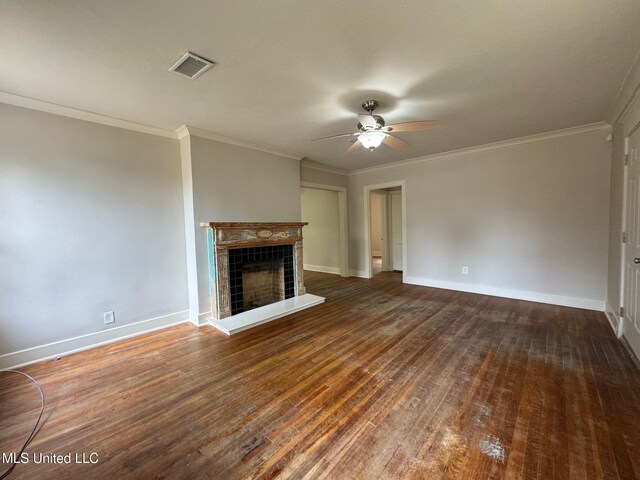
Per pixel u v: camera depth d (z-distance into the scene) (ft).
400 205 22.85
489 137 12.98
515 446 5.04
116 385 7.30
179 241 11.94
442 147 14.60
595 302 12.05
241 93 8.30
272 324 11.40
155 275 11.26
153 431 5.66
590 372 7.34
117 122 10.12
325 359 8.40
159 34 5.68
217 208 12.26
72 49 6.09
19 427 5.86
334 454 4.97
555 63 6.97
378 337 9.86
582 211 12.14
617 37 5.98
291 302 13.60
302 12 5.17
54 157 8.95
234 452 5.08
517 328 10.40
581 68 7.20
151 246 11.14
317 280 19.79
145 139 10.93
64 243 9.18
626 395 6.36
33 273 8.64
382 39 5.99
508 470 4.56
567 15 5.34
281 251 14.14
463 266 15.75
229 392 6.89
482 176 14.73
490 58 6.73
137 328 10.76
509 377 7.21
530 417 5.75
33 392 7.07
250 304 13.25
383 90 8.22
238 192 12.99
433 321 11.30
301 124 10.88
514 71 7.31
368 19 5.39
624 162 9.33
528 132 12.36
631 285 8.57
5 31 5.42
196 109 9.40
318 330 10.64
